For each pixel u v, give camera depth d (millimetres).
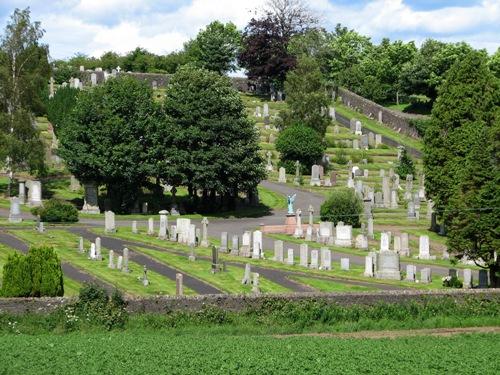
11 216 85000
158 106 99250
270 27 174750
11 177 100375
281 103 163500
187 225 79375
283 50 173125
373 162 130875
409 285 65438
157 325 49438
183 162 96438
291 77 134500
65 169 111812
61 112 122688
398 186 113750
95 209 94312
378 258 68750
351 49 196250
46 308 48938
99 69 174875
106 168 92625
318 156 123188
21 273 51469
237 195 104875
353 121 149875
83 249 73000
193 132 96625
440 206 85188
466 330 52312
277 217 97875
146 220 92062
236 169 98250
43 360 39688
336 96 177750
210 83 99938
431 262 77562
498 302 55719
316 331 51031
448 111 85562
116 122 93500
